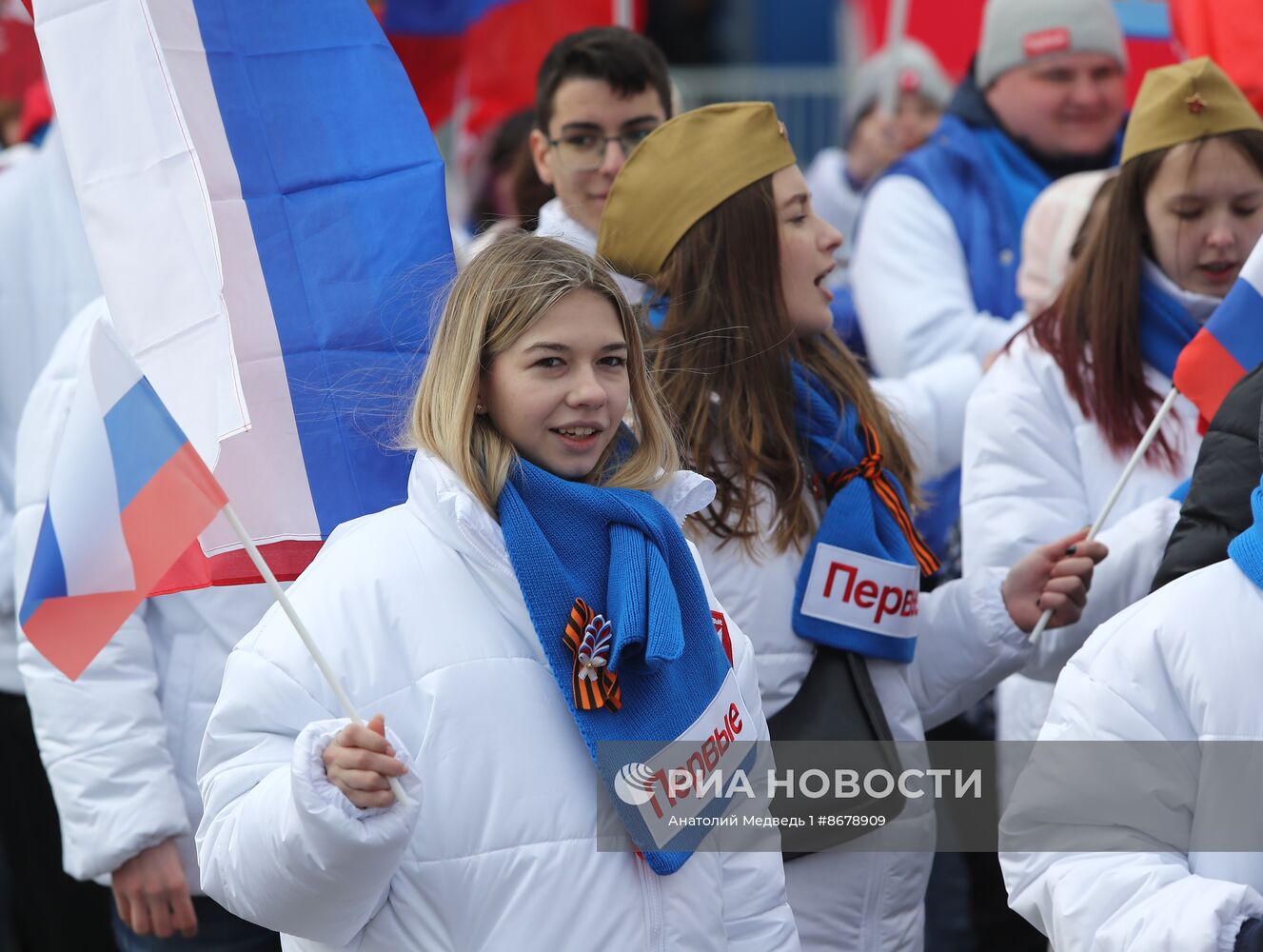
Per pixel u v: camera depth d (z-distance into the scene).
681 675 4.45
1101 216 6.66
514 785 4.19
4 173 8.44
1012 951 7.92
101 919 8.33
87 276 8.09
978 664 5.99
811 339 6.10
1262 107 8.02
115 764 6.01
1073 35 8.98
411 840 4.15
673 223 5.83
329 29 5.55
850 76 15.97
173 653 6.16
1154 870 4.29
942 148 9.24
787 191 5.86
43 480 6.09
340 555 4.41
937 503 7.84
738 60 17.53
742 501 5.59
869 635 5.63
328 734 3.92
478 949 4.16
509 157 9.73
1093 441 6.52
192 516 4.30
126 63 5.29
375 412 5.39
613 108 7.27
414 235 5.52
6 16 11.57
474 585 4.33
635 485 4.64
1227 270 6.44
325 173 5.48
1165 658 4.35
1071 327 6.58
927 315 8.73
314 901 3.97
